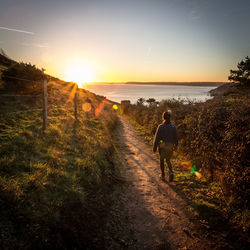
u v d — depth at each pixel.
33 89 9.65
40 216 2.33
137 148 9.09
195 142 5.44
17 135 4.66
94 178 4.05
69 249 2.16
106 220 3.06
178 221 3.17
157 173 5.60
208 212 3.32
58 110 9.68
